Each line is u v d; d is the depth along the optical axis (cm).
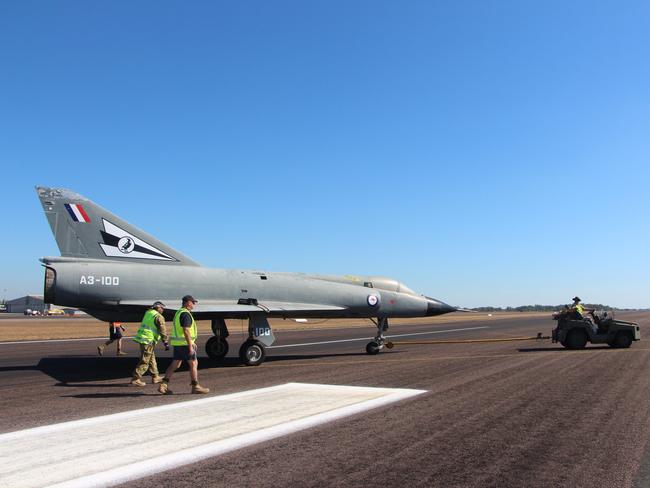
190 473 492
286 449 571
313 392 955
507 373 1214
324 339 2733
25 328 4200
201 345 2255
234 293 1555
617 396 902
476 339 2609
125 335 3197
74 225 1425
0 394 955
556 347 1998
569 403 838
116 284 1395
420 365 1405
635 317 7075
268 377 1186
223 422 701
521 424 692
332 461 529
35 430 658
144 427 672
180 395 935
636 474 496
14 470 499
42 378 1188
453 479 479
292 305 1602
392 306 1819
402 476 486
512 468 512
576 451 569
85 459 535
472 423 697
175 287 1475
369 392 952
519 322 5744
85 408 809
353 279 1834
